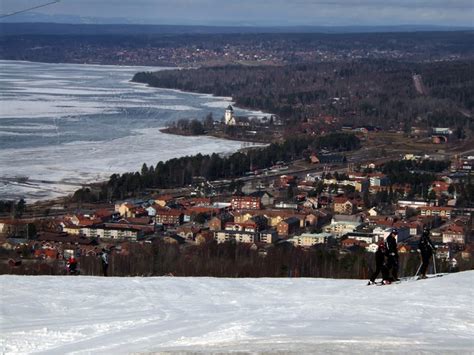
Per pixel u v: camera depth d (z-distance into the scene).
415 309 32.97
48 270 67.62
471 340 26.61
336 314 32.19
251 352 23.67
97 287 41.66
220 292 40.81
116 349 26.11
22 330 29.64
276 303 36.53
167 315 33.31
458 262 77.38
